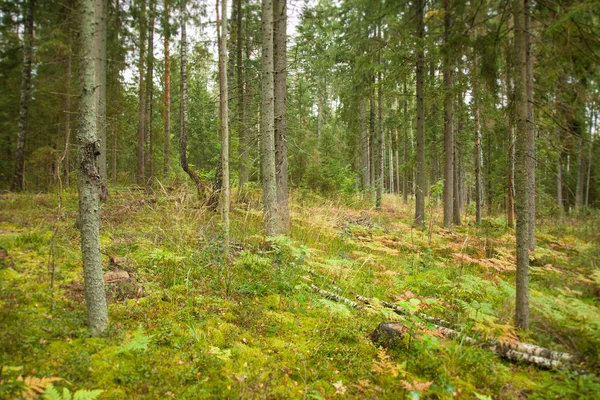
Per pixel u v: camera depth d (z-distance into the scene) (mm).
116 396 2949
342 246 8711
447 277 7125
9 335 3285
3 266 4809
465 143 20797
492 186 19812
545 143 10539
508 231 12094
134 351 3516
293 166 16906
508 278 7633
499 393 3475
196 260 6027
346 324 4793
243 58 15508
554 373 3902
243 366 3607
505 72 7684
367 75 14172
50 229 6684
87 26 3441
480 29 9602
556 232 12742
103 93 9578
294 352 4016
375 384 3580
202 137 22766
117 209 8836
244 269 6039
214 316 4508
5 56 15656
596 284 6238
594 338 4223
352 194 17281
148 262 5676
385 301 5688
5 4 13727
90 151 3549
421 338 4152
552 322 4789
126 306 4344
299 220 9781
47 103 14438
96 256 3686
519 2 4797
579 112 8016
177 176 13742
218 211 9617
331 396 3342
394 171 41938
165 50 16406
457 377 3713
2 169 20172
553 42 6324
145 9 12836
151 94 19219
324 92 26547
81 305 4137
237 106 14070
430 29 11836
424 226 11648
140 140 17438
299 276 6176
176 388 3158
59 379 2787
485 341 4336
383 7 11953
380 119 18094
